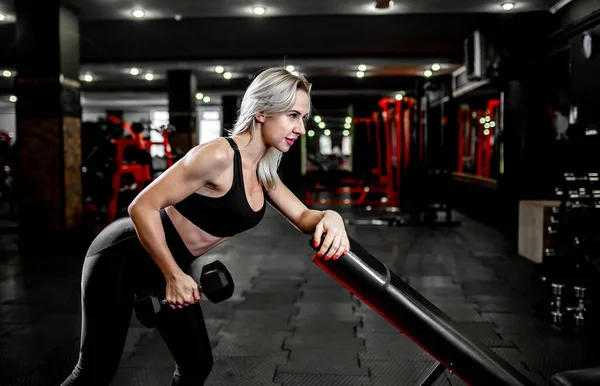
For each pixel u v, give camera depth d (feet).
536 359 9.09
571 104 18.40
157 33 30.86
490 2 21.04
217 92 50.24
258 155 4.58
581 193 11.83
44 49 20.47
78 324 11.08
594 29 17.13
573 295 11.30
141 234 4.20
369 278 3.62
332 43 33.30
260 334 10.50
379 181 40.37
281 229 25.70
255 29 29.99
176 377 5.03
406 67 38.04
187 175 4.19
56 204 20.44
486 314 11.76
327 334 10.48
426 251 19.51
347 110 54.19
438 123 37.37
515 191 28.32
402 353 9.43
